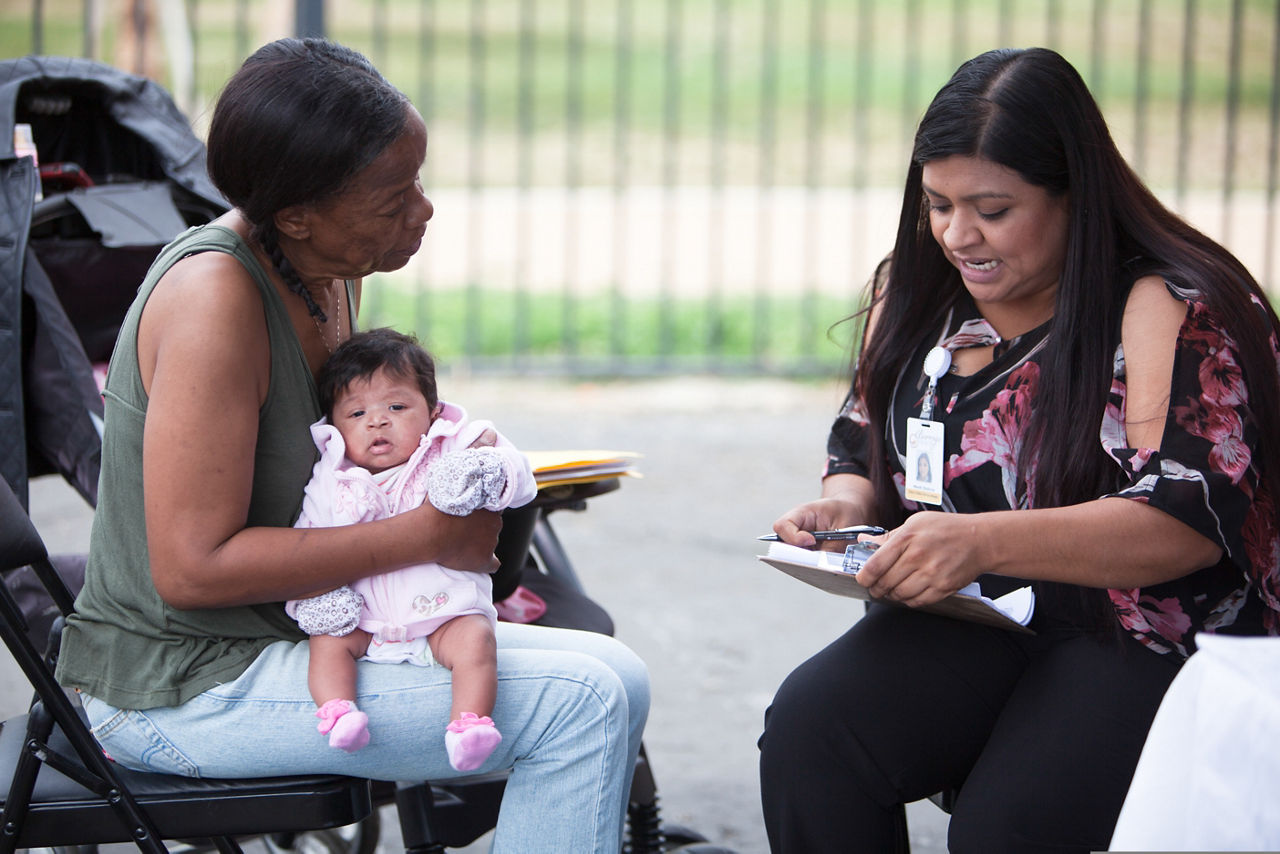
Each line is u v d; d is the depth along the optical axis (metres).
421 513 2.81
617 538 7.12
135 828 2.76
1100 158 2.99
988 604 2.84
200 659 2.84
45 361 3.69
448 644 2.84
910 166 3.29
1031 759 2.86
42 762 2.74
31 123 4.14
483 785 3.22
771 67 12.62
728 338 10.80
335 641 2.82
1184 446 2.81
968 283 3.12
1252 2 21.17
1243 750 2.08
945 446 3.23
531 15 10.84
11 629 2.67
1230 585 2.98
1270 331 2.97
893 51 20.86
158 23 12.50
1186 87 10.26
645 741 4.99
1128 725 2.85
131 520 2.81
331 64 2.73
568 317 10.21
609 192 14.89
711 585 6.54
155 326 2.72
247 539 2.71
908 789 3.07
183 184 4.09
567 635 3.22
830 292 11.88
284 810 2.81
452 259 12.39
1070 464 2.98
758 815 4.50
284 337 2.82
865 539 3.00
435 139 16.67
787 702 3.12
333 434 2.86
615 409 9.39
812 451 8.61
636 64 20.66
